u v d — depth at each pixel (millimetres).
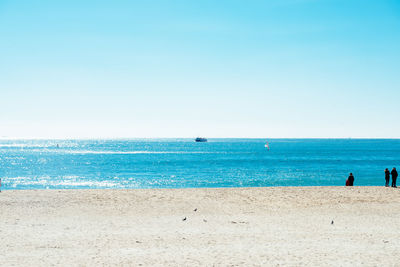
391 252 12141
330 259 11305
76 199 23688
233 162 91812
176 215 19297
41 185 46812
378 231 15594
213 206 22047
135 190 28031
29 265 10430
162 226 16469
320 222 17609
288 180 51188
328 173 62250
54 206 21281
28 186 45938
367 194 26797
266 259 11273
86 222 17219
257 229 15906
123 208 21062
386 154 145000
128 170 68750
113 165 81938
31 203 22047
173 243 13289
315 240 13859
